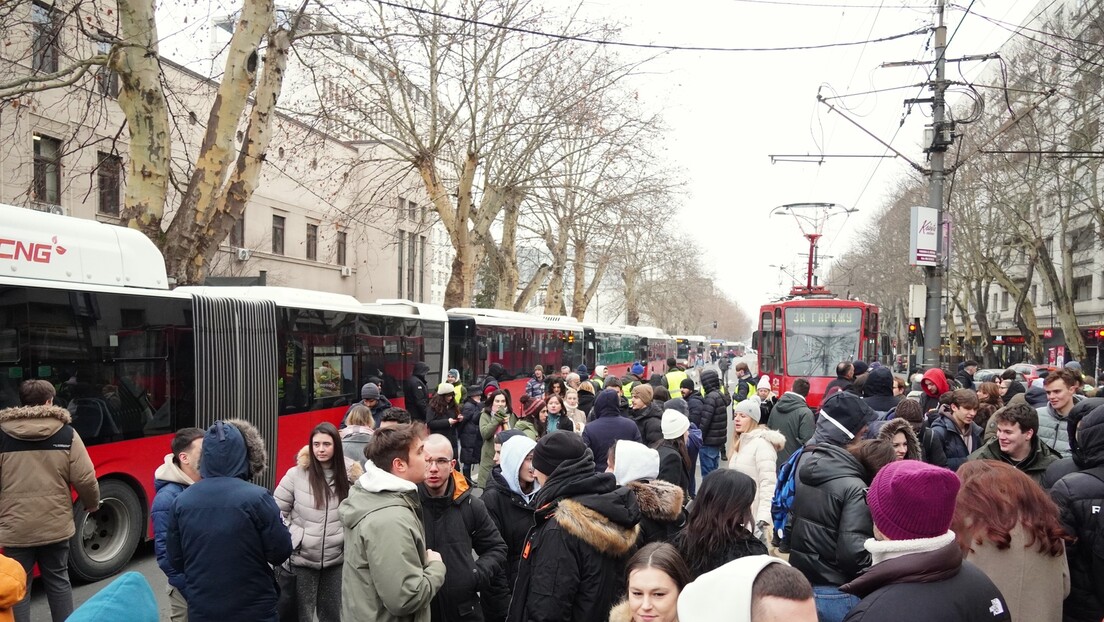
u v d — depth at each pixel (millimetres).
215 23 15453
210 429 3990
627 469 4352
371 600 3514
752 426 6621
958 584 2391
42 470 5273
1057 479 4168
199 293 9312
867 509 3723
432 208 24312
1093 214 26531
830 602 3758
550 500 3566
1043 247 26516
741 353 106062
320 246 32375
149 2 11906
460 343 18641
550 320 26438
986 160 26875
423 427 4375
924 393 8820
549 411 9656
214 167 12664
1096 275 35594
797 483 4133
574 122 22125
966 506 3293
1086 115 22000
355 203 25203
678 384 13164
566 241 33906
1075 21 21656
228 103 12672
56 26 13945
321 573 4988
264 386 9992
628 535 3471
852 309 19078
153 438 8117
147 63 11938
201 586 3742
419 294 41781
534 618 3375
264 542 3867
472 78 22156
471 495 4285
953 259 37031
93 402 7516
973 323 55188
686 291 61094
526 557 3627
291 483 5000
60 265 7574
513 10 20312
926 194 32188
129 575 1844
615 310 68000
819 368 18781
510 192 24688
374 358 13531
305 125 20188
